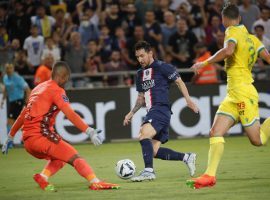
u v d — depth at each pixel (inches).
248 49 1056.8
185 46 2319.1
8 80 2028.8
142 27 2418.8
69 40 2375.7
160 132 1204.5
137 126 2091.5
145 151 1170.6
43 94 1054.4
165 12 2406.5
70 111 1032.2
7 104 2063.2
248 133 1064.8
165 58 2315.5
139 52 1195.3
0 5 2647.6
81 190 1075.9
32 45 2345.0
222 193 996.6
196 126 2100.1
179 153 1218.6
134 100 2090.3
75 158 1059.3
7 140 1106.1
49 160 1112.8
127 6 2502.5
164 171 1330.0
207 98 2100.1
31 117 1054.4
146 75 1200.8
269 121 1075.3
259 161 1445.6
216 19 2439.7
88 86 2260.1
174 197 971.3
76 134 2075.5
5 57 2317.9
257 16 2476.6
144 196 989.8
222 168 1333.7
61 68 1071.0
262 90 2089.1
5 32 2464.3
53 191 1077.8
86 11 2495.1
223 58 1039.0
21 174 1368.1
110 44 2393.0
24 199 1003.3
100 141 1011.3
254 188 1039.6
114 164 1513.3
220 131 1047.0
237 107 1054.4
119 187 1074.1
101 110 2086.6
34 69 2336.4
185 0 2608.3
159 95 1189.7
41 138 1050.1
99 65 2313.0
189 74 2256.4
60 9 2471.7
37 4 2561.5
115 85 2278.5
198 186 1032.2
